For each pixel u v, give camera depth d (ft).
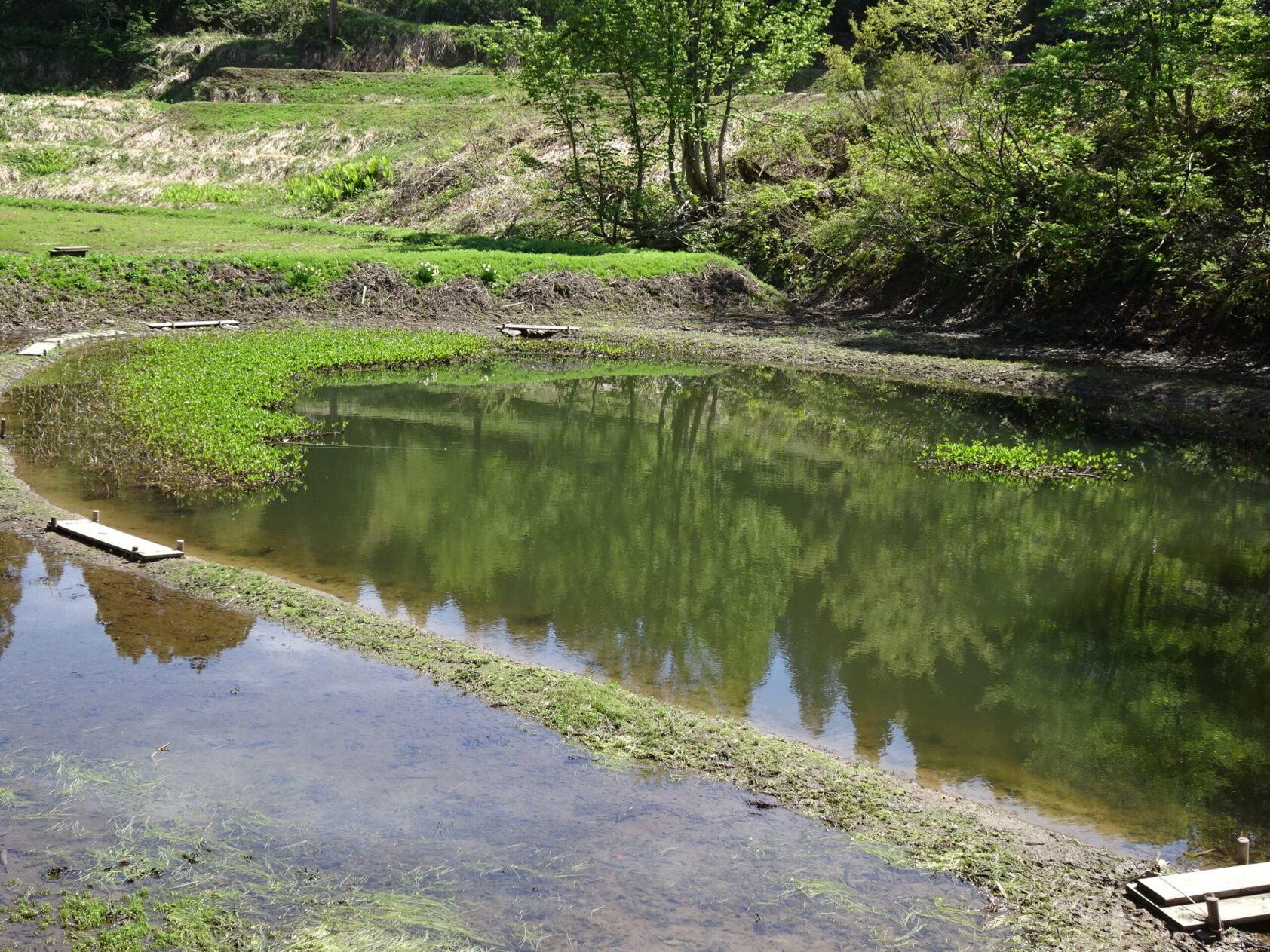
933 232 91.15
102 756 19.27
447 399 60.54
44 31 219.20
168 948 14.48
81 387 55.62
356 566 31.55
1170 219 76.28
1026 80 80.94
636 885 16.20
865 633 28.25
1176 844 18.44
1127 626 29.32
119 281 80.23
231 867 16.30
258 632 25.26
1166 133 78.64
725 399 63.41
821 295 101.40
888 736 22.30
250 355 66.08
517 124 144.56
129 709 21.12
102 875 15.94
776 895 16.10
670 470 46.14
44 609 25.99
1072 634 28.63
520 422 55.16
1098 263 80.43
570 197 115.85
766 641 27.45
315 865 16.46
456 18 211.20
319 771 19.08
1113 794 20.17
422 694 22.31
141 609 26.30
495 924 15.21
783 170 117.60
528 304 91.35
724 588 31.45
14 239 91.61
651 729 20.99
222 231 112.37
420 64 195.83
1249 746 22.40
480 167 137.59
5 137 157.69
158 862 16.30
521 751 20.08
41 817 17.30
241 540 33.40
